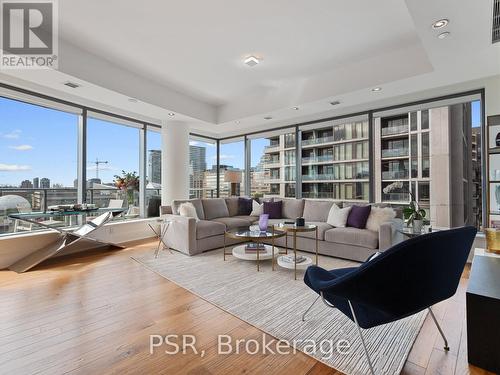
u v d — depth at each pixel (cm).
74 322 200
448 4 191
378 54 348
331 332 187
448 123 441
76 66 329
